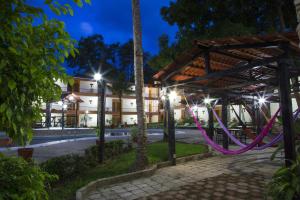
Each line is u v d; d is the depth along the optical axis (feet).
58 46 5.16
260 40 13.38
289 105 12.77
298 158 8.07
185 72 22.11
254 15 37.68
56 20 5.03
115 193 15.17
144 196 14.55
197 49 17.31
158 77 23.48
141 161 20.31
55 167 17.46
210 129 37.91
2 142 31.68
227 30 31.53
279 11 35.76
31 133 5.07
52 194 14.30
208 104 35.60
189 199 13.82
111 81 107.34
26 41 4.62
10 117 4.29
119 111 113.70
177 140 44.24
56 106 97.09
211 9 36.73
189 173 19.95
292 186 7.28
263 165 22.11
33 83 4.74
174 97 24.16
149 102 126.11
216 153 29.58
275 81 20.58
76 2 5.12
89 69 147.54
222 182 16.98
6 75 4.23
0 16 4.35
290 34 11.91
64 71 5.35
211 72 17.03
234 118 78.69
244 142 40.47
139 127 21.07
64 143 42.55
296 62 16.31
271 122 19.47
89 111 105.19
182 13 36.06
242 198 13.71
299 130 13.50
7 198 4.69
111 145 29.22
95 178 17.80
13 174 5.28
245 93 34.01
